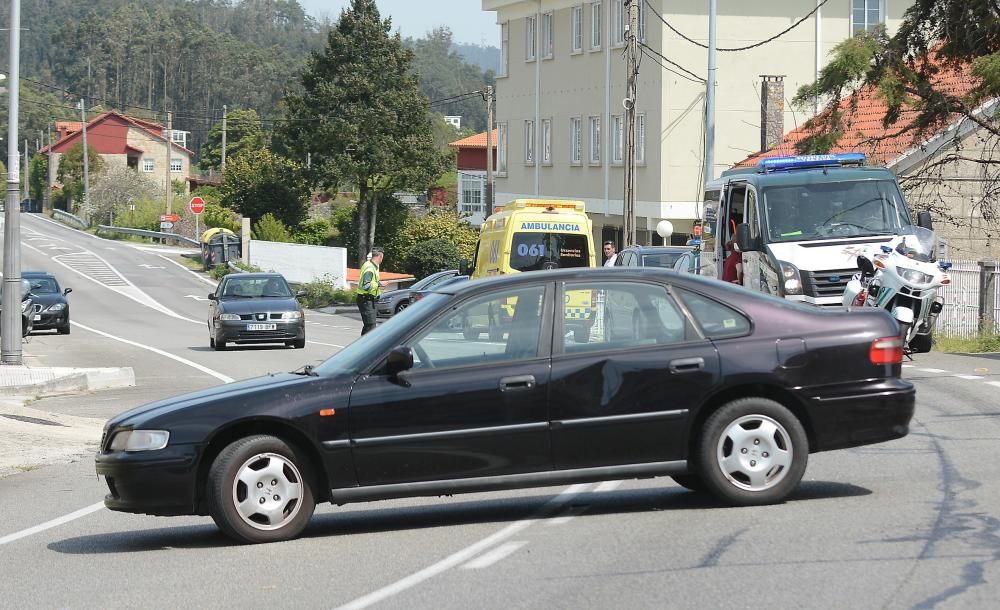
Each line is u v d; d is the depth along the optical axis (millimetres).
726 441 11125
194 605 8805
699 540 10109
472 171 111688
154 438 10680
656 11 54312
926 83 30641
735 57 55062
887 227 22719
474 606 8445
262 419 10680
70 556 10883
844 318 11430
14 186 30578
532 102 66938
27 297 40812
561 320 11070
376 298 31766
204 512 11031
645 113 55719
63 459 17484
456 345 10961
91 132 174750
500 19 70250
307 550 10469
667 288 11266
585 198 61781
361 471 10711
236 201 102250
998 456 13625
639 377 10977
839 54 30734
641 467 11047
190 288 80312
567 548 10070
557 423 10867
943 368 22828
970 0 29422
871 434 11281
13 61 30797
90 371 27000
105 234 123875
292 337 36938
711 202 26781
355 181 96188
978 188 39812
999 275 29344
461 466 10789
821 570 8992
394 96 95562
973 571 8844
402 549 10336
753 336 11203
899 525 10367
